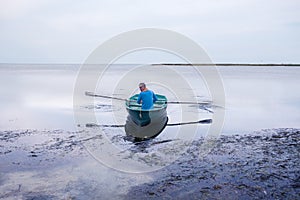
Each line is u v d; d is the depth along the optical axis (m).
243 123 11.05
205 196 4.79
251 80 40.50
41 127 9.84
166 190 5.03
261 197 4.74
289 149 7.58
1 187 5.05
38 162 6.32
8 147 7.41
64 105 15.06
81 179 5.47
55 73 59.91
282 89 26.31
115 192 4.95
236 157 6.86
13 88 24.61
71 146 7.58
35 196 4.75
